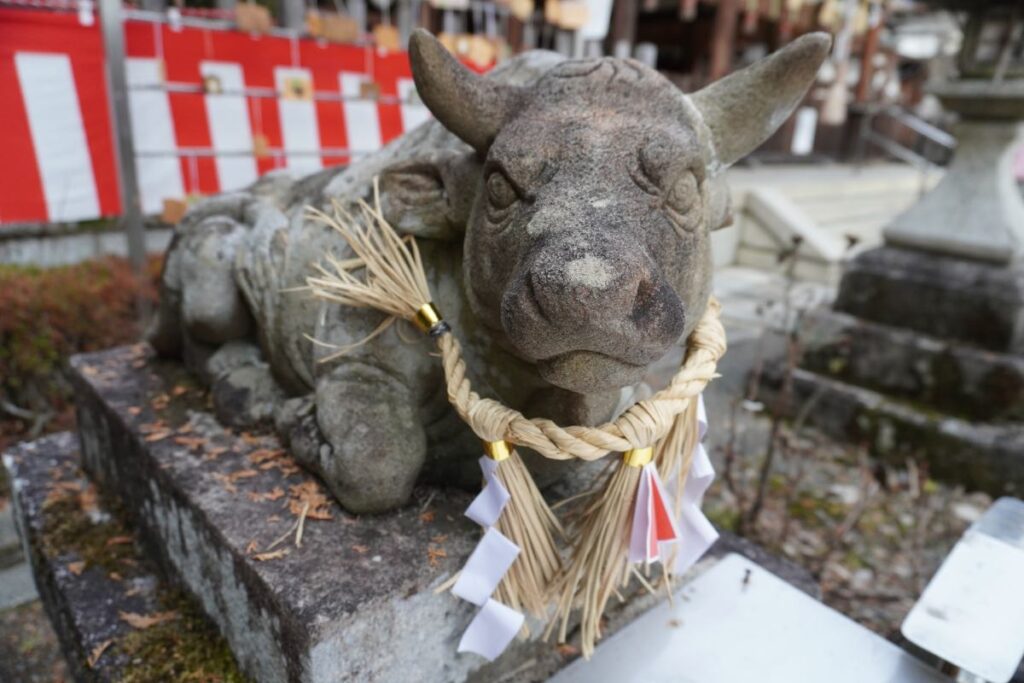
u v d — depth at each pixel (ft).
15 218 9.07
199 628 4.58
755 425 10.83
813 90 29.91
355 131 11.77
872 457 10.29
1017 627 3.83
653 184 3.09
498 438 3.38
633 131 3.12
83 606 4.82
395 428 4.00
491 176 3.27
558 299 2.66
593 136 3.09
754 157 27.84
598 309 2.65
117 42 8.59
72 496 6.25
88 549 5.48
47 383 9.41
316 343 4.27
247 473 4.59
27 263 10.93
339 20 11.18
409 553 3.86
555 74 3.39
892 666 4.20
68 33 9.00
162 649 4.41
